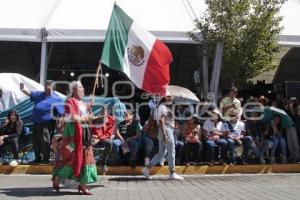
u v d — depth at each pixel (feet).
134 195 30.07
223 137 43.29
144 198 28.89
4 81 49.21
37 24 54.19
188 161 42.52
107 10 57.52
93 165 30.48
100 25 54.03
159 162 41.22
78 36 52.95
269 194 30.66
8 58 75.61
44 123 41.14
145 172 38.70
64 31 53.01
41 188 32.78
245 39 50.75
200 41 53.26
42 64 53.26
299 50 71.56
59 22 54.34
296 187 34.19
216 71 50.57
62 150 30.12
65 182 31.22
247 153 43.80
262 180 38.47
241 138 43.60
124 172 41.14
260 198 28.99
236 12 50.65
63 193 30.45
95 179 30.50
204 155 42.83
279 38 54.90
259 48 51.34
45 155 41.63
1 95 47.93
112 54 38.55
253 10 51.57
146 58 39.24
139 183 36.24
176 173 41.32
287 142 45.37
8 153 42.01
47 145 41.32
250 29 50.67
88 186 34.14
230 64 51.85
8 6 58.18
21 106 43.93
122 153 41.60
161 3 60.54
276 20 52.16
